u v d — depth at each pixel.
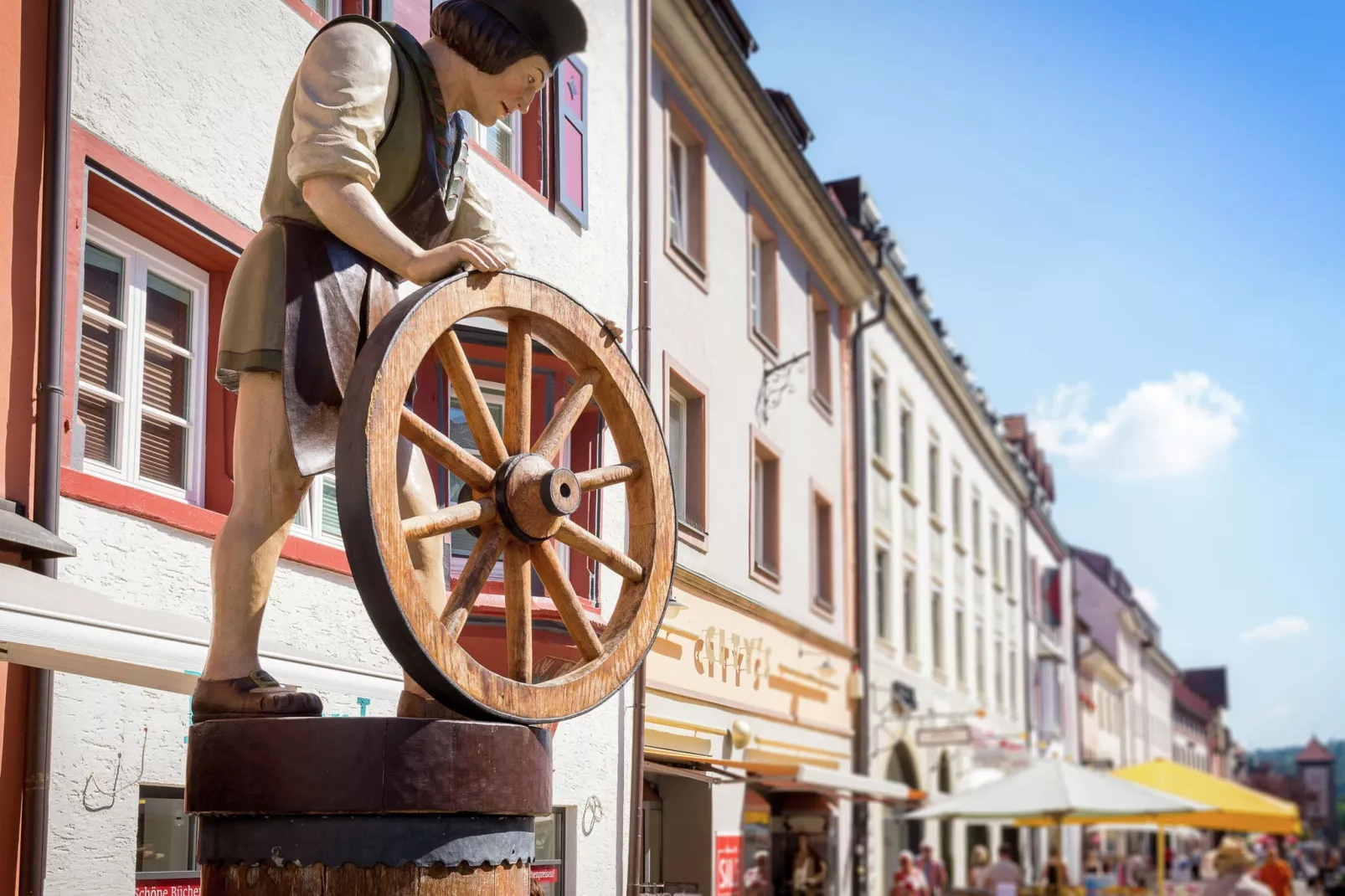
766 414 18.31
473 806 3.94
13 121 6.87
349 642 9.17
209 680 4.08
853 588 22.36
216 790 3.91
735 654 16.39
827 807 20.17
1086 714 55.09
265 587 4.17
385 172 4.33
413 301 3.88
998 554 37.78
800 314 20.36
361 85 4.16
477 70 4.46
